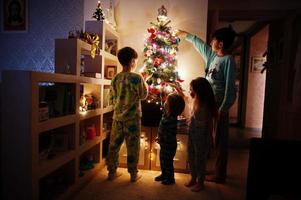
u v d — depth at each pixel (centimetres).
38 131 149
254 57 593
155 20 293
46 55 336
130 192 208
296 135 283
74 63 191
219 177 240
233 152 363
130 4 297
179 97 223
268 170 120
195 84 215
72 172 198
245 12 392
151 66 256
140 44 298
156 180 236
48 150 178
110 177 234
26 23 335
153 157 262
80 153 206
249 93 600
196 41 265
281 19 391
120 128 228
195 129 216
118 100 225
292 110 296
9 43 342
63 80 171
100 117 248
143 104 256
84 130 238
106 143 280
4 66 346
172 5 288
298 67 269
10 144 146
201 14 284
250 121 601
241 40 674
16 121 144
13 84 143
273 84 407
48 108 164
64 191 185
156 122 255
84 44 203
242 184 237
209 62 254
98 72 243
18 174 146
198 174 217
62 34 329
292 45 313
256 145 121
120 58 229
